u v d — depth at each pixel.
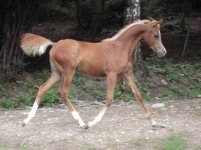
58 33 24.45
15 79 13.30
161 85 13.07
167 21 23.91
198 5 29.09
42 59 16.14
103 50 8.75
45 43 8.78
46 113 10.51
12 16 13.68
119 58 8.73
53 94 11.72
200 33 22.36
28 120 8.97
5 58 13.38
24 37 8.80
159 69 13.75
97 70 8.77
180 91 12.73
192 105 11.20
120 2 24.67
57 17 28.17
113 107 11.14
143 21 9.02
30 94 12.09
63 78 8.79
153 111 10.56
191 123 9.34
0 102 11.64
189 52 18.09
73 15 28.45
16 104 11.55
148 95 12.42
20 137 8.44
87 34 22.25
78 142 8.07
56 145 7.95
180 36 21.69
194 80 13.53
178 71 13.97
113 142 8.08
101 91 12.56
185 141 8.11
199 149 7.79
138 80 13.04
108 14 24.95
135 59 13.23
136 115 10.14
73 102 11.65
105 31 22.72
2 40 14.05
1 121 9.79
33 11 14.09
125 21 13.04
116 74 8.75
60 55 8.70
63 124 9.33
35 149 7.80
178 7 24.75
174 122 9.42
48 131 8.78
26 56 15.59
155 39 8.90
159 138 8.27
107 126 9.09
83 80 12.95
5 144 8.09
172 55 17.53
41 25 27.30
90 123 8.78
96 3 21.67
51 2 17.34
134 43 8.94
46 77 13.53
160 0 24.06
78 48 8.72
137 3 12.89
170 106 11.12
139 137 8.34
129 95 12.24
